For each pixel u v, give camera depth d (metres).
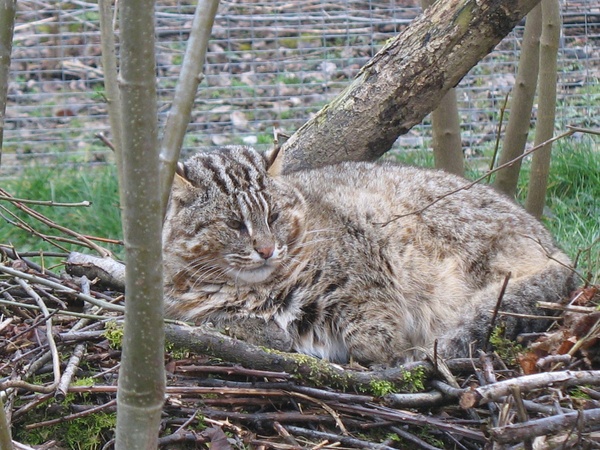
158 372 4.12
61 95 15.88
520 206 8.53
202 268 7.47
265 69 16.30
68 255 8.59
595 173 12.27
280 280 7.43
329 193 8.06
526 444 5.04
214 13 4.20
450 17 8.30
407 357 7.51
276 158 7.86
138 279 3.94
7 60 4.73
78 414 6.00
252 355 6.33
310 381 6.37
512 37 15.45
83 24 16.89
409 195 8.04
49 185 13.27
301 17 16.02
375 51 16.06
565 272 7.79
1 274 7.59
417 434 6.14
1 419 4.23
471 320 7.25
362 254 7.62
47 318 6.43
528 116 9.73
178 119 4.21
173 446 5.95
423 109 8.70
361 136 8.87
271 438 6.09
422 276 7.75
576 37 15.20
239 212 7.39
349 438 5.86
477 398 5.20
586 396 6.02
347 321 7.50
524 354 6.68
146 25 3.67
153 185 3.85
